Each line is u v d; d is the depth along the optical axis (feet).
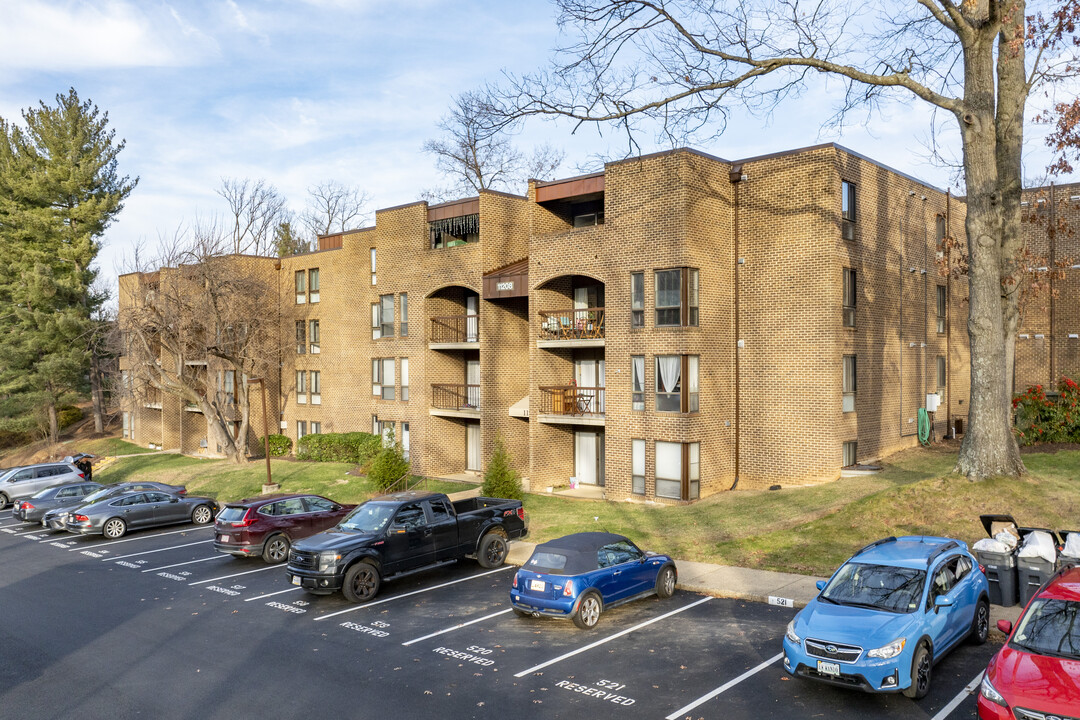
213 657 42.50
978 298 62.28
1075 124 65.77
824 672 32.81
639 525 72.02
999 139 68.74
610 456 87.76
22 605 55.26
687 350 81.10
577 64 63.36
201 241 126.52
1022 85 67.51
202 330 133.28
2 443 197.06
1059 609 30.27
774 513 70.08
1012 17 64.54
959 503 59.52
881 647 32.01
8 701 36.65
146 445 174.81
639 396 85.20
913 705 32.50
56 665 41.81
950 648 36.35
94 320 177.99
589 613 45.16
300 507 71.10
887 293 92.58
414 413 111.34
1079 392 83.92
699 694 34.71
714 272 85.05
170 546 77.97
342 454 124.67
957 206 112.88
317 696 36.17
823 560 55.42
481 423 101.81
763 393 85.51
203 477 121.39
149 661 42.11
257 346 130.52
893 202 94.38
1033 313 111.86
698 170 82.99
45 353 178.19
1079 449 77.20
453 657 41.14
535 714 33.17
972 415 63.21
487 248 101.76
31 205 184.24
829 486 77.97
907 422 97.09
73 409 213.25
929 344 103.96
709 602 49.75
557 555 46.80
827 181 80.59
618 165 86.69
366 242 125.18
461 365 113.80
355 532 56.29
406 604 52.85
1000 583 43.24
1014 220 68.64
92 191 187.01
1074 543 41.88
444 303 111.24
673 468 82.02
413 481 104.73
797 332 82.79
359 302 127.65
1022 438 82.48
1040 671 27.35
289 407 145.28
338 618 49.80
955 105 61.52
